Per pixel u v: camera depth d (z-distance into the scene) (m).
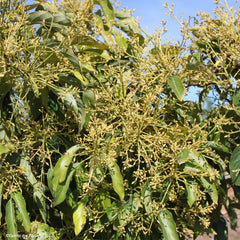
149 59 1.74
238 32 1.80
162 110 1.57
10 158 1.57
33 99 1.69
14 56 1.48
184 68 1.69
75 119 1.57
